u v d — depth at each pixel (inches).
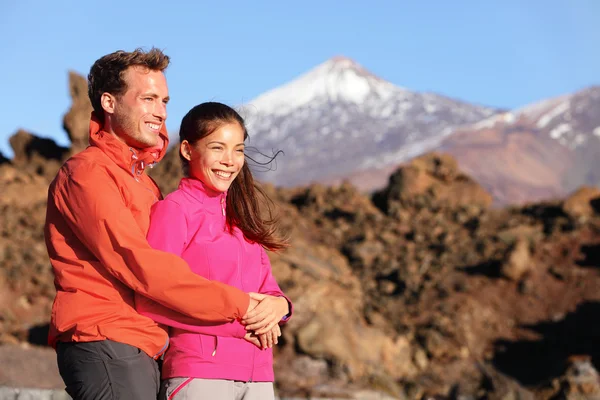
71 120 839.7
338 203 910.4
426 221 852.6
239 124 142.2
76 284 129.6
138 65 137.9
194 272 136.6
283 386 516.7
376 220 855.1
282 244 150.7
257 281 145.3
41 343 568.4
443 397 566.6
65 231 133.3
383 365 578.9
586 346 629.6
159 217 135.9
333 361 545.6
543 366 608.4
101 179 130.5
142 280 126.4
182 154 143.2
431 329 644.7
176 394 131.9
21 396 327.6
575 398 547.8
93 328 127.0
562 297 709.3
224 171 140.5
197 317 128.8
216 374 132.3
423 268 753.0
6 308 625.3
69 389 131.2
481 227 836.0
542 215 872.3
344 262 733.9
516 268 730.8
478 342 644.1
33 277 671.8
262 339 137.2
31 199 824.3
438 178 936.3
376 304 677.3
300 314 580.4
